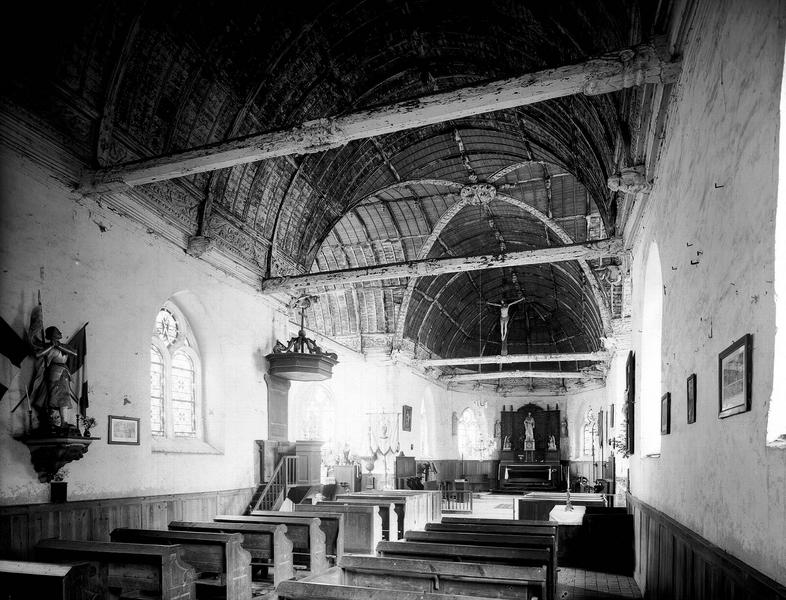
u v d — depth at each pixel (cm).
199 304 1331
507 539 895
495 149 1945
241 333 1467
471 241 2827
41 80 925
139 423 1102
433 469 3050
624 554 1371
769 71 383
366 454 2520
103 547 764
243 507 1396
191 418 1341
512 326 4081
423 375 3195
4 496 841
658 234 926
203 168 984
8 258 878
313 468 1625
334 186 1789
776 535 372
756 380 417
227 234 1418
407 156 1970
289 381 1662
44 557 780
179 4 1068
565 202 2203
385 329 2634
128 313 1102
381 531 1439
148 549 748
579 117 1327
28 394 887
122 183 992
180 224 1255
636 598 1079
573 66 772
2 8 843
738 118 459
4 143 884
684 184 701
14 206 893
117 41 1011
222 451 1353
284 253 1677
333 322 2675
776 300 379
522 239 2764
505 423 4156
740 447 456
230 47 1213
